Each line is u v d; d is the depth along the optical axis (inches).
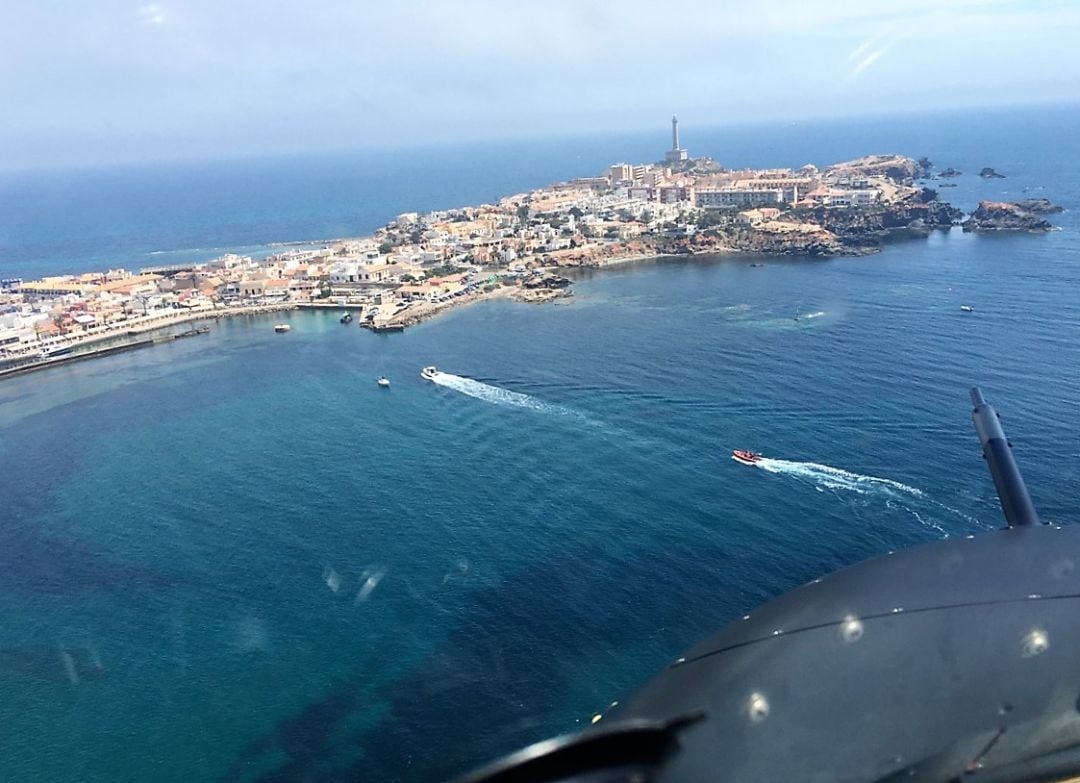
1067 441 4724.4
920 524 4055.1
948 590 619.8
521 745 2930.6
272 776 2901.1
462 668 3341.5
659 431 5536.4
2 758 3065.9
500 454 5408.5
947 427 5123.0
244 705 3253.0
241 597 3976.4
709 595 3646.7
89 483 5472.4
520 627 3550.7
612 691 3139.8
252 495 5083.7
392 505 4781.0
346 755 2965.1
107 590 4138.8
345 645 3550.7
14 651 3686.0
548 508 4559.5
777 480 4635.8
